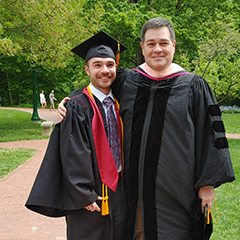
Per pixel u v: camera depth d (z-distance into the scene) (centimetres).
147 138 219
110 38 240
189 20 1397
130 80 236
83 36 1170
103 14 1266
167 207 217
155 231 218
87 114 224
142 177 220
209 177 201
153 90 222
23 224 387
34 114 1585
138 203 224
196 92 214
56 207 214
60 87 3472
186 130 209
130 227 225
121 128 238
